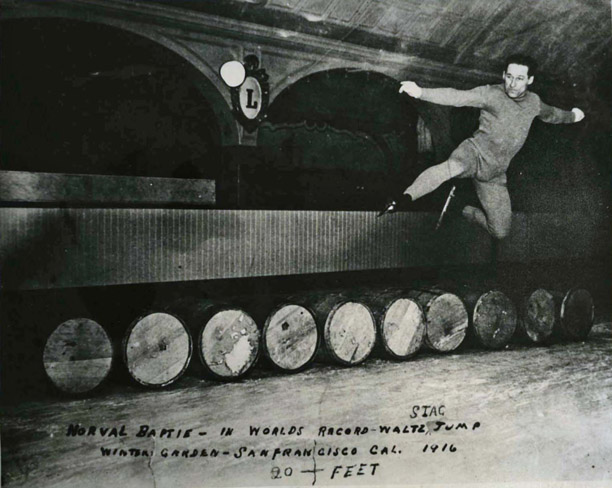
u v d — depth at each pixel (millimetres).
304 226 6496
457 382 5598
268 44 6656
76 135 6570
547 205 8859
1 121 6176
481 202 7973
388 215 7230
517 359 6477
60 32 6016
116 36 6121
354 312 6055
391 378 5676
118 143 6797
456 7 7312
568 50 8523
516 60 7449
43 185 5297
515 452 4316
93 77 6609
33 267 4934
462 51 7973
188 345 5281
